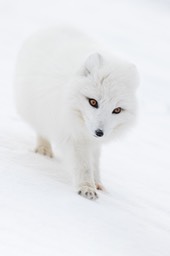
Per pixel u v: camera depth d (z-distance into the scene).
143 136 20.47
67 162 11.69
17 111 13.55
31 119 12.87
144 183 14.01
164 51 48.12
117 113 10.95
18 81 13.06
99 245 8.13
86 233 8.38
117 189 12.71
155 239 9.46
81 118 11.08
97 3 74.25
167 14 78.62
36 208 8.66
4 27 41.69
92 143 11.68
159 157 17.70
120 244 8.55
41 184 10.00
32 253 7.02
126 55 41.47
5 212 8.11
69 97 10.87
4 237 7.27
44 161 12.48
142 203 12.01
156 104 27.67
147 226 9.98
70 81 11.02
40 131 12.94
